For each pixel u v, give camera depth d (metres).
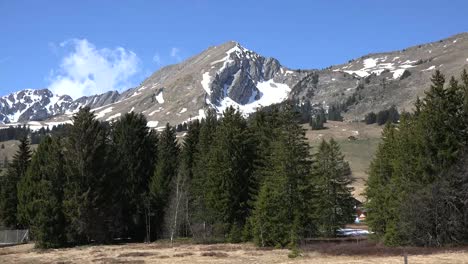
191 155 82.69
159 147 85.94
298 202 58.34
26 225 80.81
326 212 73.69
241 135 70.06
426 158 47.59
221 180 68.44
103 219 70.62
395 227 47.19
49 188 67.94
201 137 79.88
